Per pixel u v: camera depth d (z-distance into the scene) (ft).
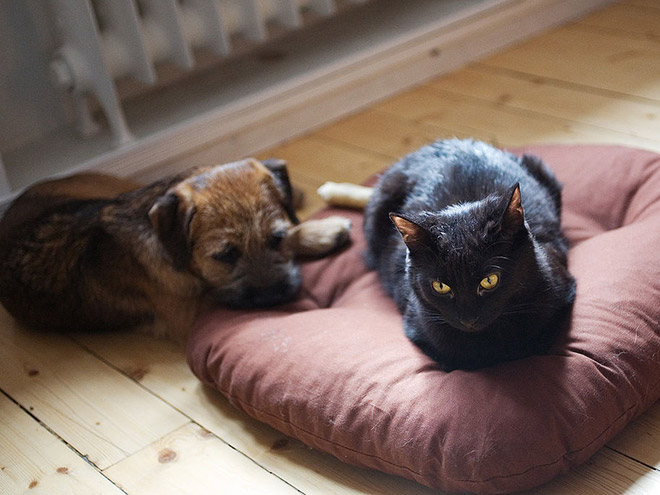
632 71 4.57
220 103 4.32
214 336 2.83
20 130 4.23
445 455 2.18
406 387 2.35
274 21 4.44
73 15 3.81
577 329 2.42
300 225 3.34
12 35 4.02
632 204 3.09
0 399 2.97
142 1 4.09
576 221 3.10
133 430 2.74
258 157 4.40
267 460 2.53
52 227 3.25
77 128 4.29
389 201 3.00
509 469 2.14
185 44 4.01
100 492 2.49
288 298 3.05
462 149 2.98
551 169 3.21
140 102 4.46
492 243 2.23
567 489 2.24
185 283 3.08
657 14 5.22
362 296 3.01
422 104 4.63
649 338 2.39
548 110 4.33
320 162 4.22
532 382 2.26
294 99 4.45
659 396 2.42
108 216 3.17
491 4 4.94
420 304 2.44
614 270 2.60
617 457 2.32
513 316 2.39
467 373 2.35
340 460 2.47
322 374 2.48
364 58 4.60
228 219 2.91
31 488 2.55
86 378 3.03
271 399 2.53
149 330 3.26
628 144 3.88
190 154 4.24
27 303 3.25
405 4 5.14
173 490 2.46
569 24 5.30
